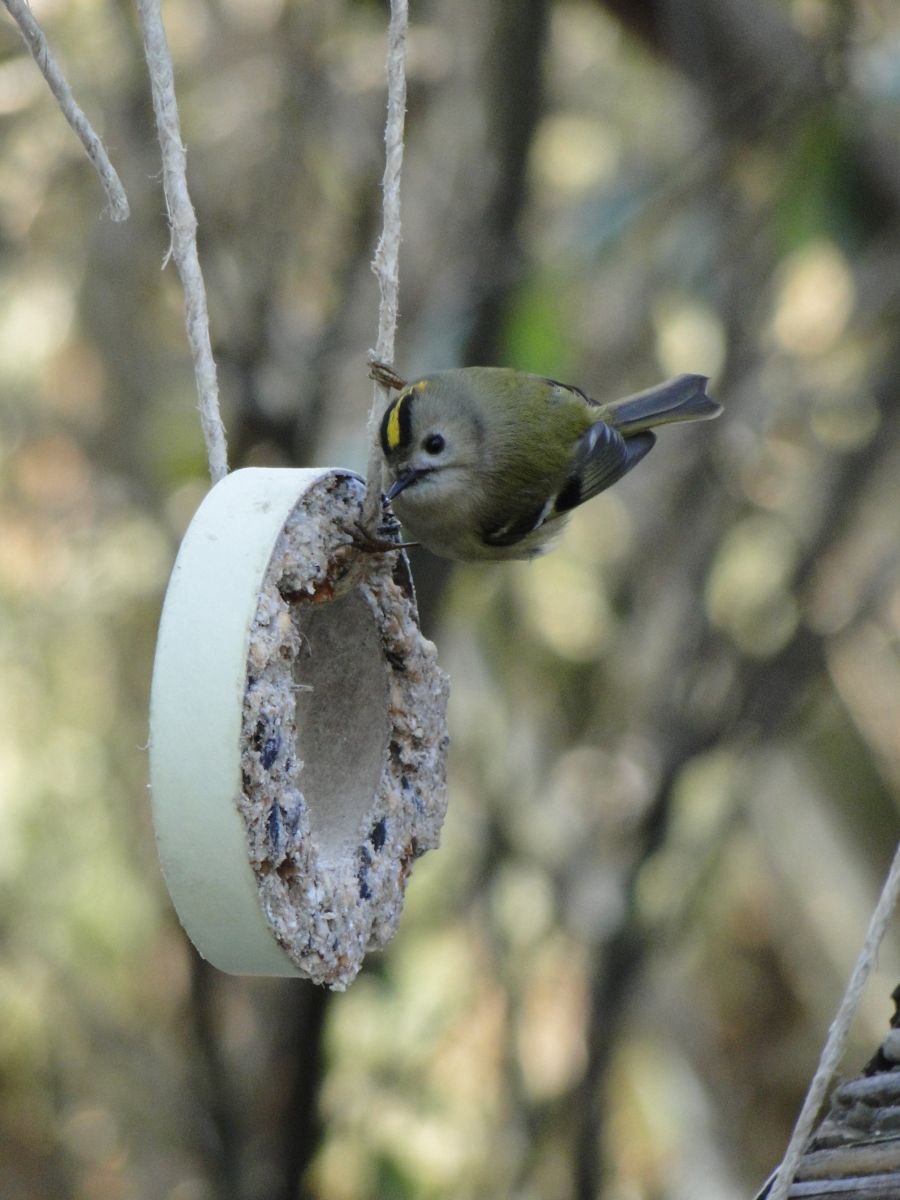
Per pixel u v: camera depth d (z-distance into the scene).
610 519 13.50
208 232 10.45
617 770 11.96
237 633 4.29
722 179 10.48
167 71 4.91
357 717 5.15
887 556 11.48
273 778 4.40
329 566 4.73
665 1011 14.05
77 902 13.34
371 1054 11.51
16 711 13.62
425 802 5.20
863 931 13.27
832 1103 4.26
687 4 10.16
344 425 11.21
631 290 12.15
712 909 14.59
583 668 12.70
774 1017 15.54
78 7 11.44
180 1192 12.49
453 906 12.39
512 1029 11.41
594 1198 10.92
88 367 13.64
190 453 12.10
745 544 12.32
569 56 13.33
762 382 11.68
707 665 10.95
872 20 10.20
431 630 9.86
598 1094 10.92
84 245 12.98
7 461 13.69
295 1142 10.35
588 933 11.29
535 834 11.97
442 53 11.09
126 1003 13.15
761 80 10.11
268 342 10.41
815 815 13.33
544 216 11.38
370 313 10.70
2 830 13.34
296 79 10.87
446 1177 11.37
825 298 12.59
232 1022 11.38
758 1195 4.30
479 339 10.06
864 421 11.85
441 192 11.14
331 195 11.16
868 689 13.49
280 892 4.47
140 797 13.72
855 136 10.03
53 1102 13.13
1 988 13.16
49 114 12.39
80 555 13.71
